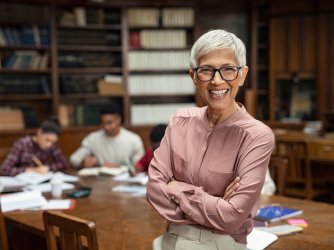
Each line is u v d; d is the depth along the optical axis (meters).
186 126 1.43
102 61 5.70
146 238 1.90
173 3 5.70
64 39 5.48
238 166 1.31
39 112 5.66
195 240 1.32
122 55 5.68
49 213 1.64
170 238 1.38
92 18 5.60
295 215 2.19
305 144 3.90
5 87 5.27
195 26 5.79
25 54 5.36
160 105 5.89
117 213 2.31
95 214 2.29
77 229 1.53
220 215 1.26
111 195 2.72
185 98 6.14
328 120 5.38
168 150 1.45
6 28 5.22
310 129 5.07
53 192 2.73
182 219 1.34
